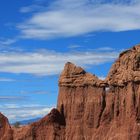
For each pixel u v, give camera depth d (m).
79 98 171.62
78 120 170.12
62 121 174.38
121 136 153.50
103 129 161.88
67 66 177.12
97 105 166.75
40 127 174.25
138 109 153.12
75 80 174.00
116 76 161.88
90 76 171.75
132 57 158.12
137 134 150.38
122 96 158.62
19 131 178.88
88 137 165.88
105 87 166.88
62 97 176.12
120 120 157.38
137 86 155.00
